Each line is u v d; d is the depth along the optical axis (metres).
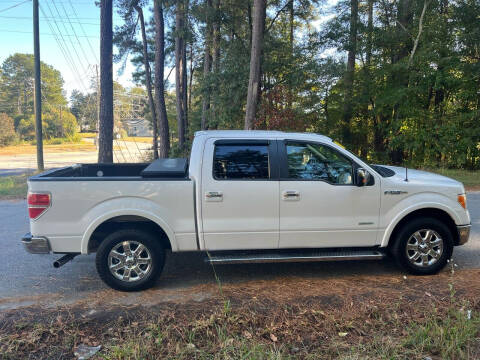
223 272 5.10
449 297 4.10
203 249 4.52
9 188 13.50
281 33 21.59
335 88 19.88
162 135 22.66
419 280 4.67
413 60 17.48
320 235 4.64
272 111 15.21
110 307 4.05
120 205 4.36
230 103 19.03
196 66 32.28
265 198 4.51
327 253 4.71
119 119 72.19
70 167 5.53
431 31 17.11
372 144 21.98
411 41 18.28
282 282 4.69
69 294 4.45
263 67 18.06
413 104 18.48
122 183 4.38
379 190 4.66
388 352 3.08
